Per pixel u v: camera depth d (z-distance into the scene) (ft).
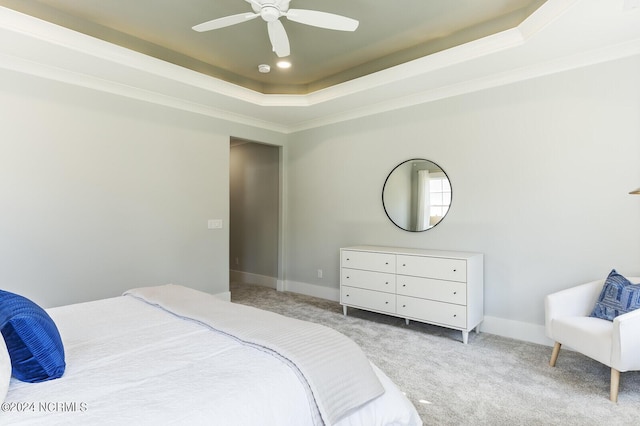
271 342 4.88
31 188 9.89
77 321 6.08
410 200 13.00
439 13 9.14
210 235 14.23
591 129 9.43
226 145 14.78
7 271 9.51
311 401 4.17
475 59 9.61
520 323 10.58
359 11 9.02
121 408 3.40
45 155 10.12
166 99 12.69
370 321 12.44
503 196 10.88
